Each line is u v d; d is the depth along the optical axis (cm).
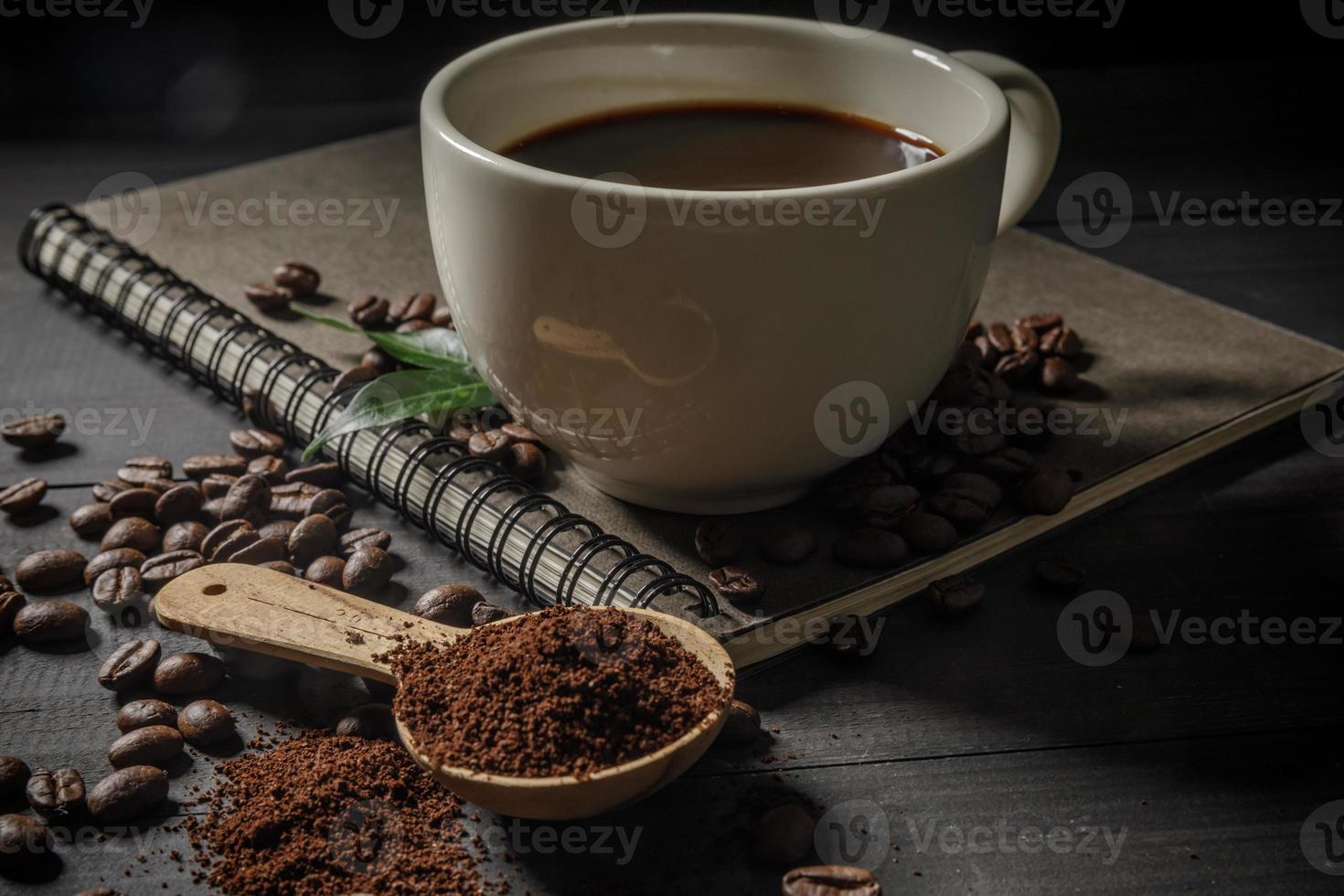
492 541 42
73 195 59
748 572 42
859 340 40
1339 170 60
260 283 52
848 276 39
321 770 38
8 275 55
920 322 40
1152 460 45
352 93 71
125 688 40
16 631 41
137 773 38
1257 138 63
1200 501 45
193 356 49
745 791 38
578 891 37
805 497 44
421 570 43
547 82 44
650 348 39
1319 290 53
